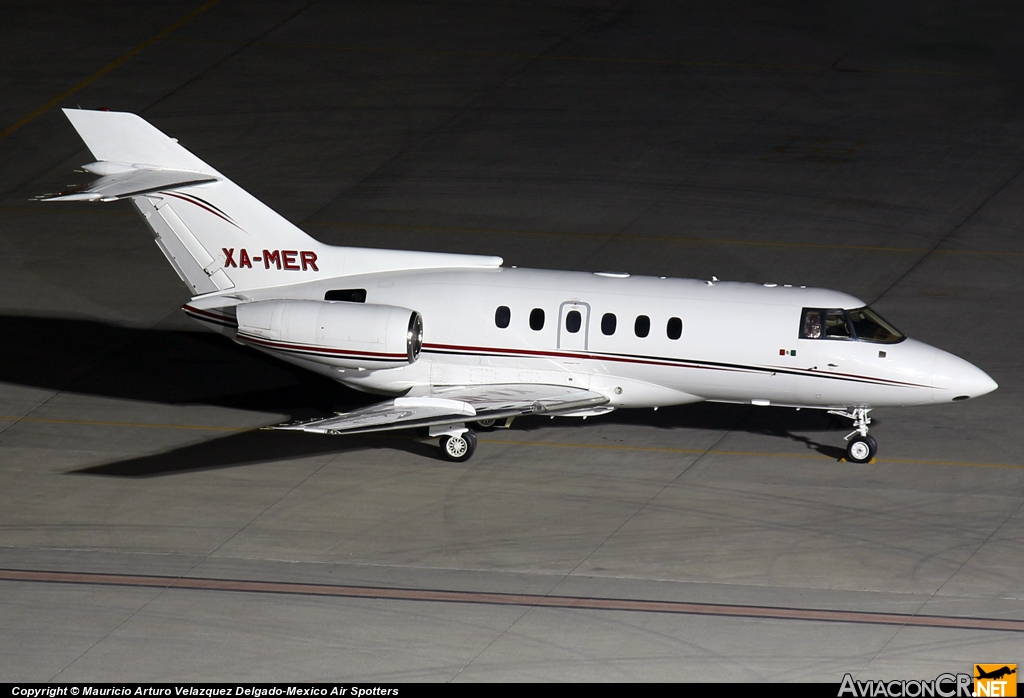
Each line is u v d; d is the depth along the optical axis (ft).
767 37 640.17
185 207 347.97
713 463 335.06
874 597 273.95
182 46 628.69
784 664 250.78
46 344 400.47
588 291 337.72
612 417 363.35
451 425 332.19
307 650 255.91
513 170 521.65
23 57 614.34
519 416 360.89
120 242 472.03
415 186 509.76
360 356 327.06
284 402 369.50
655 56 620.08
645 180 513.04
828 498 316.19
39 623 265.13
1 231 477.77
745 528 302.45
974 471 328.70
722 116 565.12
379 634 261.24
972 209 487.61
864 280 438.40
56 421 355.77
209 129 554.46
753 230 474.90
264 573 284.00
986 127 552.82
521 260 453.17
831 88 590.14
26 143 540.52
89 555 291.38
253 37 639.35
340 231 474.90
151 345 401.90
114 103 574.56
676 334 331.57
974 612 268.21
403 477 327.26
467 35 642.22
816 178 513.04
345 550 293.43
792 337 327.26
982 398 366.84
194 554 291.79
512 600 273.33
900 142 541.34
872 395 327.67
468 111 570.46
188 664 251.39
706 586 278.46
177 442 345.31
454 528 302.86
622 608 270.26
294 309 329.31
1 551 292.40
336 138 548.31
